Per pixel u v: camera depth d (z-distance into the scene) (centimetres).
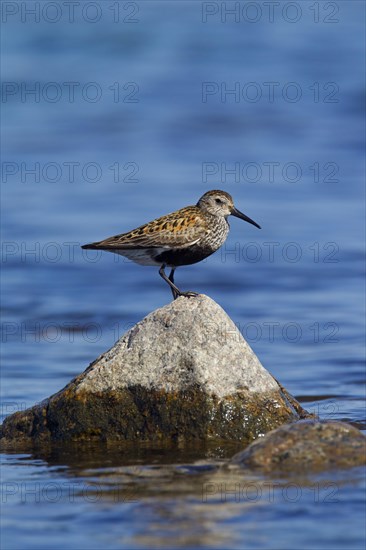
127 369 1126
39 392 1411
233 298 1944
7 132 3111
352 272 2078
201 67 3675
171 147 2975
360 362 1552
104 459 1047
